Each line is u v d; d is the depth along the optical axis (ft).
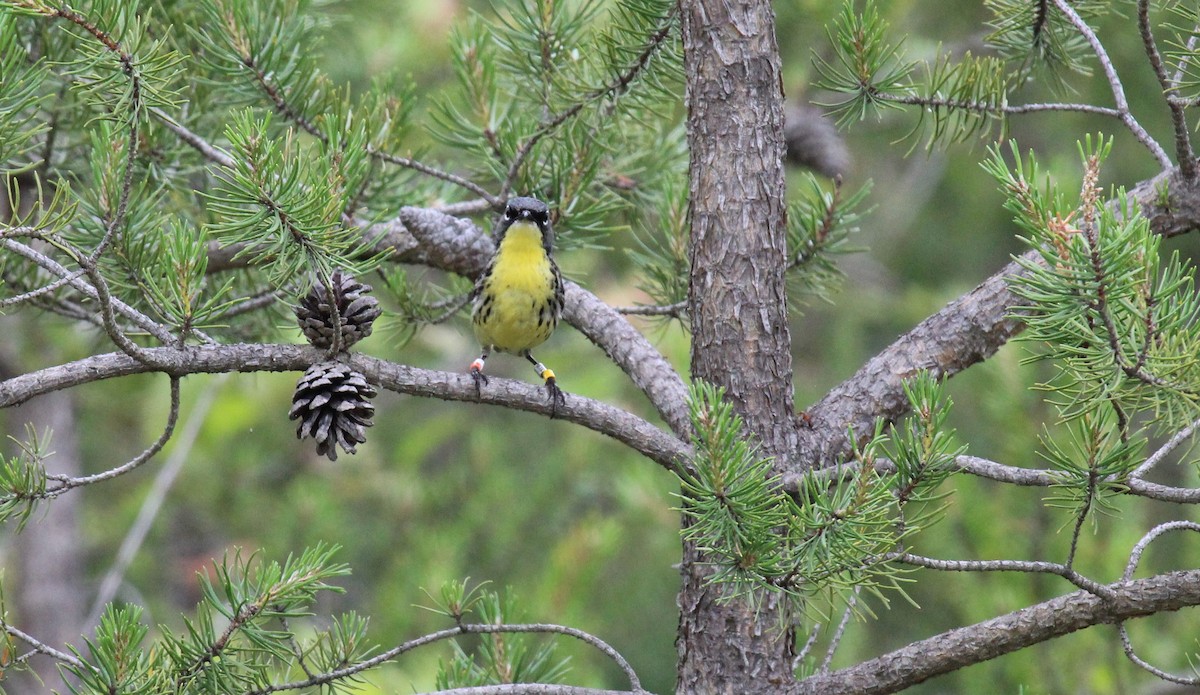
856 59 28.84
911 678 23.17
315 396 24.08
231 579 25.05
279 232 22.67
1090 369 19.17
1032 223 19.40
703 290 26.12
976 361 26.96
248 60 32.71
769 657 25.09
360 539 60.64
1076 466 20.57
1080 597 22.22
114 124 27.91
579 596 47.44
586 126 34.35
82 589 65.16
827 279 36.04
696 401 20.99
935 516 21.29
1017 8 30.76
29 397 22.62
